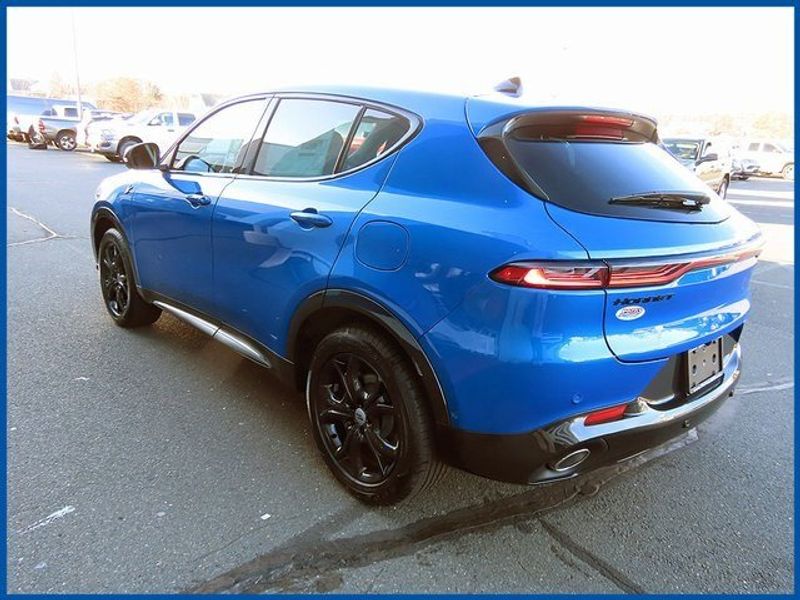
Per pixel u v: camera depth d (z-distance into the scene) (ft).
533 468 7.08
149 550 7.56
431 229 7.30
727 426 11.64
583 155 7.77
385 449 8.13
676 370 7.68
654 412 7.38
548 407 6.70
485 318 6.77
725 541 8.26
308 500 8.67
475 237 6.92
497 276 6.64
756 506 9.06
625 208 7.23
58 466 9.13
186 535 7.85
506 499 8.96
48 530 7.80
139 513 8.20
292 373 9.63
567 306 6.47
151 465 9.29
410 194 7.84
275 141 10.23
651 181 7.90
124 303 14.61
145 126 65.26
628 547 8.07
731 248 7.68
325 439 9.03
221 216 10.44
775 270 26.94
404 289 7.45
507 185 7.17
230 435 10.24
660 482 9.62
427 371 7.35
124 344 13.88
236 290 10.39
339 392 8.93
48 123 76.48
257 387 12.05
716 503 9.11
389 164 8.29
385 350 7.83
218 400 11.44
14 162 58.85
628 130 8.79
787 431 11.47
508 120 7.56
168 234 12.02
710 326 7.93
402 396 7.69
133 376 12.27
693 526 8.55
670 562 7.82
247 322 10.37
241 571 7.32
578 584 7.38
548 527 8.39
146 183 12.87
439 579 7.36
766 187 81.82
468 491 9.11
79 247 23.59
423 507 8.67
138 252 13.28
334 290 8.29
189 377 12.35
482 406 7.00
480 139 7.57
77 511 8.17
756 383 13.85
